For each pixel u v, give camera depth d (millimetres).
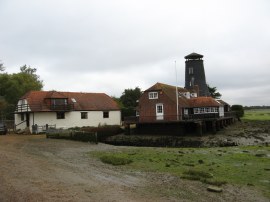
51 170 20312
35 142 37188
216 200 15594
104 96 66375
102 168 22547
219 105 58938
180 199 15414
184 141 46406
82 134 40312
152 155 29000
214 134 52000
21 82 87312
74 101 59156
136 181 18750
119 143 51594
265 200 15891
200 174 20484
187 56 81188
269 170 22172
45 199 13766
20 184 15977
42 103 53781
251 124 68625
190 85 80500
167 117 53750
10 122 62750
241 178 20016
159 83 58000
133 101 91125
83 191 15641
